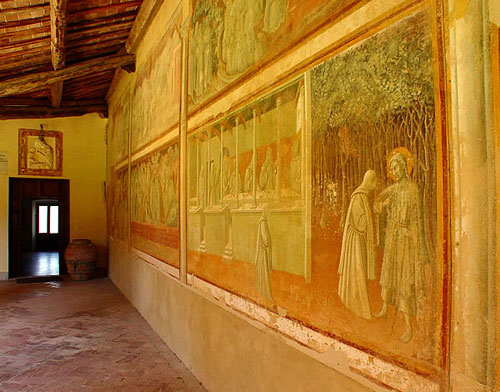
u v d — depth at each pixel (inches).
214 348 154.1
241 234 134.1
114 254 394.6
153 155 252.5
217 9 156.1
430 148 67.9
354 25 85.4
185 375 174.9
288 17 109.2
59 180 450.0
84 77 366.6
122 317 270.4
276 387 112.1
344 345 86.5
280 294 111.0
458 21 63.6
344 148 87.2
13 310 290.0
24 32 242.1
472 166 61.2
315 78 97.1
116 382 167.9
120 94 370.9
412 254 70.9
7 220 423.8
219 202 152.1
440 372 65.7
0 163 422.6
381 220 77.5
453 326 63.9
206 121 165.3
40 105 413.7
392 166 75.2
